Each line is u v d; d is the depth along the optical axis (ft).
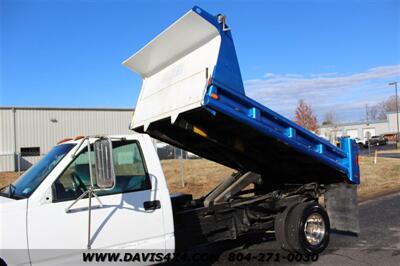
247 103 18.81
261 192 26.08
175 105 18.89
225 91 17.81
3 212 13.87
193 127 20.07
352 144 24.23
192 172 66.18
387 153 131.44
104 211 15.66
